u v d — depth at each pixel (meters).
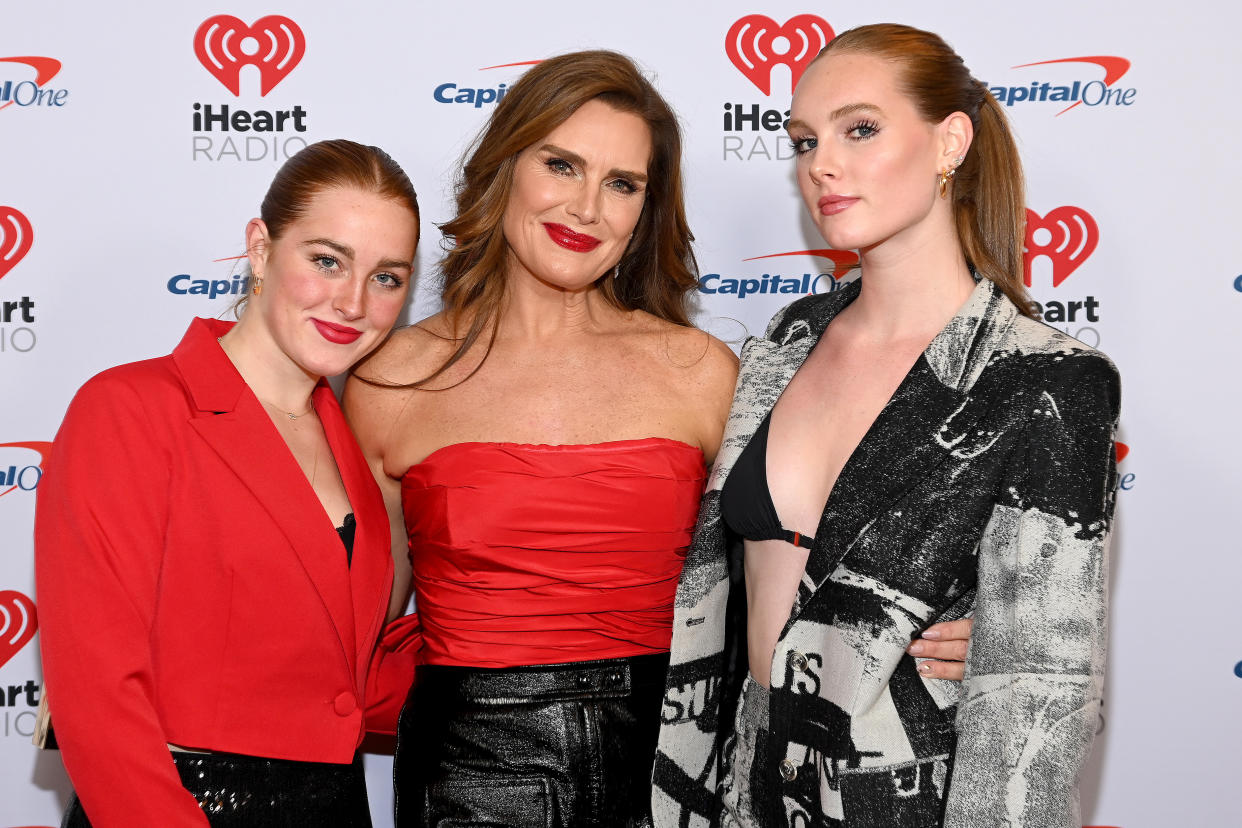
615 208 1.64
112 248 2.07
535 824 1.52
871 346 1.46
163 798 1.23
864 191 1.37
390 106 2.09
